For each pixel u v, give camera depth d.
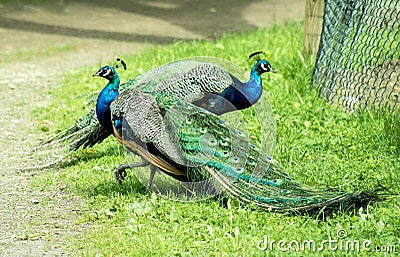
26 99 16.30
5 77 18.50
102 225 9.50
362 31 13.52
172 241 8.74
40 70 19.30
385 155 11.25
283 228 8.85
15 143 13.30
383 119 12.42
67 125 13.96
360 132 12.28
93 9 27.52
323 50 14.77
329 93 14.25
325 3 15.19
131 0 29.11
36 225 9.60
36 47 22.05
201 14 26.62
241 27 24.27
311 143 11.91
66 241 9.05
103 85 16.55
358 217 8.97
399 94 13.07
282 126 12.58
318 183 10.28
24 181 11.38
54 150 12.34
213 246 8.55
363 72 13.89
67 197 10.59
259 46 18.80
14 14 26.47
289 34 20.23
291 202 9.23
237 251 8.38
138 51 20.98
